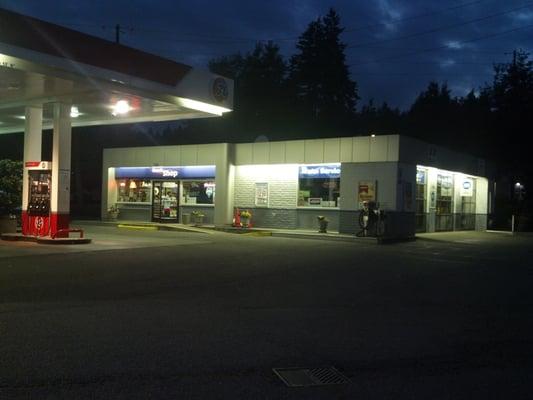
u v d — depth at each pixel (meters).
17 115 23.75
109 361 6.64
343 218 26.47
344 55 62.03
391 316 9.53
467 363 6.98
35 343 7.31
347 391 5.91
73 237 21.89
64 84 17.67
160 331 8.09
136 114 23.22
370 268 15.62
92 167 54.44
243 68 59.88
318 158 27.36
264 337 7.94
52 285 11.57
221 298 10.75
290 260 16.91
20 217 24.25
